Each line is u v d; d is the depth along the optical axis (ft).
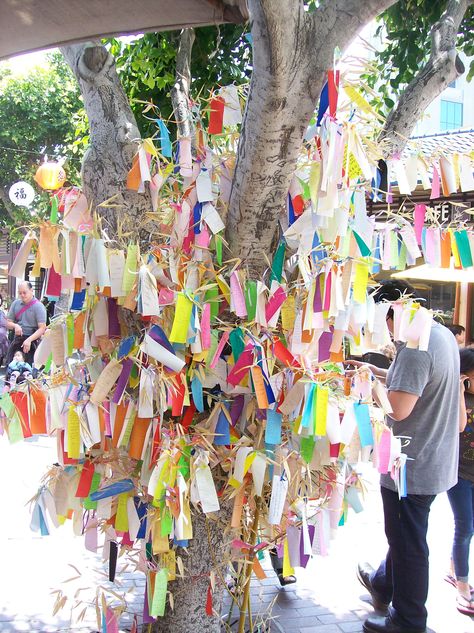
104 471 7.91
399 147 10.09
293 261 7.98
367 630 10.26
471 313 30.68
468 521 11.59
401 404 9.12
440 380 9.52
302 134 6.71
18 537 13.94
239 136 7.47
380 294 9.75
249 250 7.64
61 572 12.35
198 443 7.36
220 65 14.85
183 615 8.62
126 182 7.83
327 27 6.17
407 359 9.26
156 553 7.54
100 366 7.99
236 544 7.90
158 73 15.49
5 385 8.18
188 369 7.60
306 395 7.05
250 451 7.21
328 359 7.66
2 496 16.61
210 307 7.39
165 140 7.59
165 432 7.37
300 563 7.54
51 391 7.72
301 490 7.88
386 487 9.84
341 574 12.83
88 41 8.64
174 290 7.19
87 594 11.48
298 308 7.55
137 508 7.79
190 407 7.91
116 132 7.87
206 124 9.81
